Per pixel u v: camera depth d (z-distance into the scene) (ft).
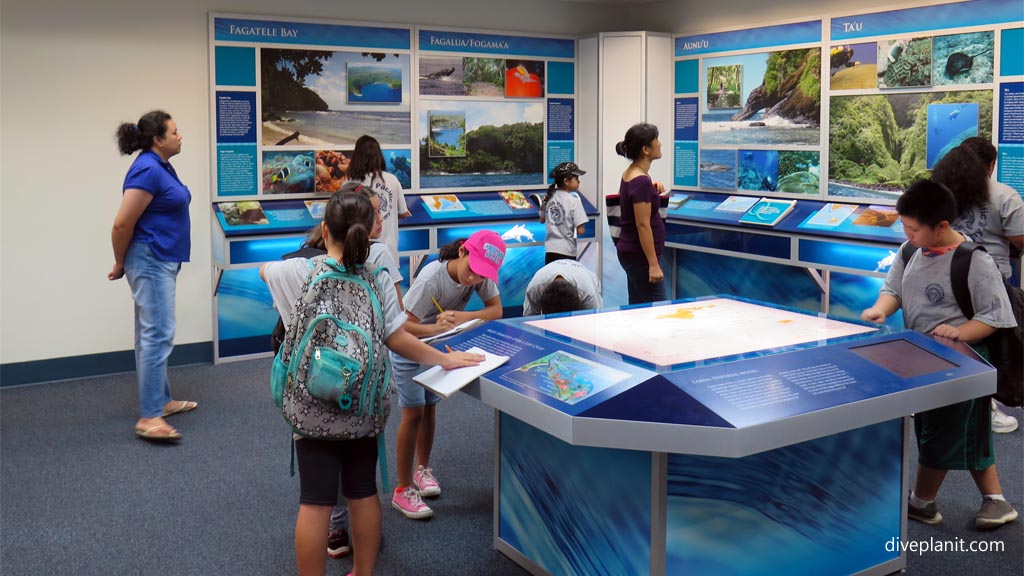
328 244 9.89
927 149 20.04
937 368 9.98
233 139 22.15
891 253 19.48
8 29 19.58
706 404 8.41
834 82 21.94
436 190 25.14
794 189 23.22
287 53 22.56
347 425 9.45
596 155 26.78
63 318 20.74
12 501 13.73
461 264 12.16
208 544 12.30
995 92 18.71
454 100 25.08
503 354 10.48
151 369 16.49
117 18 20.66
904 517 10.89
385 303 9.78
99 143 20.75
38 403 18.92
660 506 9.17
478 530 12.69
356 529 10.01
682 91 26.22
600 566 10.09
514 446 11.46
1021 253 16.42
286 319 10.56
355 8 23.48
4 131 19.76
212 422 17.62
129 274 16.39
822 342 10.21
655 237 18.71
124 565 11.68
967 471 14.64
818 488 10.11
